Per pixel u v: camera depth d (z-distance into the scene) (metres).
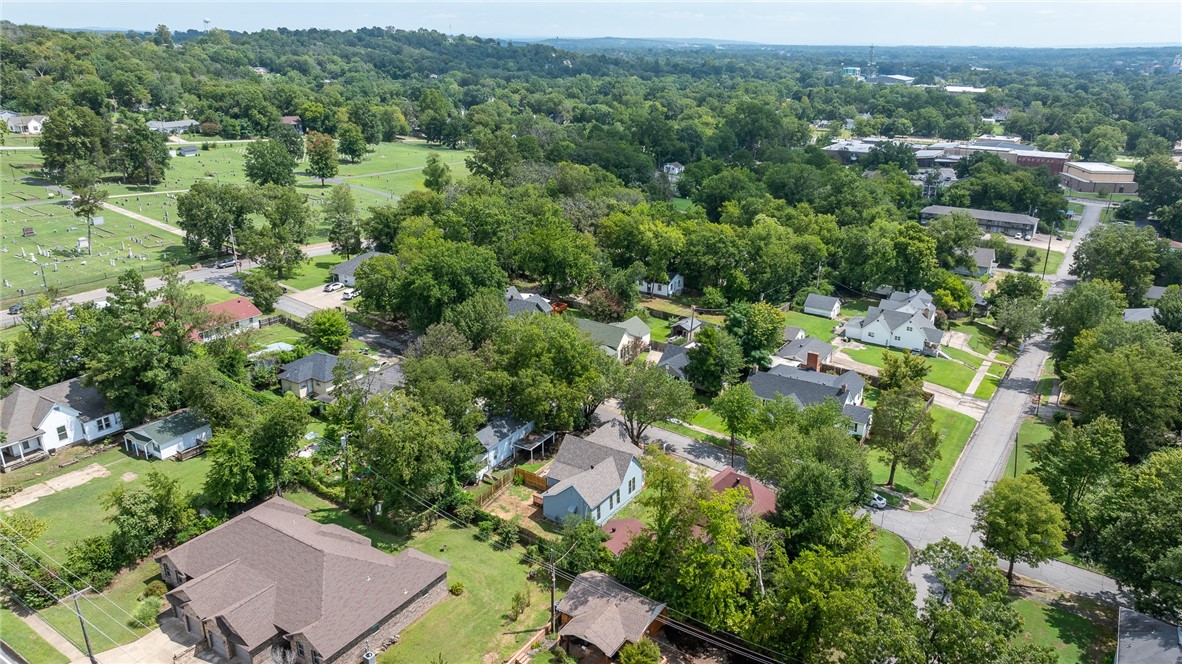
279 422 60.66
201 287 114.38
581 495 59.66
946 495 70.69
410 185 199.00
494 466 70.06
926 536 63.44
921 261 129.12
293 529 51.41
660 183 197.38
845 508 57.22
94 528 57.38
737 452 76.56
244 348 84.62
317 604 45.16
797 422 69.25
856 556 44.62
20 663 43.28
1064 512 61.62
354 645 45.12
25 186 165.75
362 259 123.62
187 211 125.81
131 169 176.00
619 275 115.69
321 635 43.91
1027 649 37.47
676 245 127.25
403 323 106.12
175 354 76.44
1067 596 56.19
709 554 47.91
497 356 76.00
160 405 73.25
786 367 93.94
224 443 59.28
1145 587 50.22
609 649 44.94
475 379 72.38
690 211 155.00
